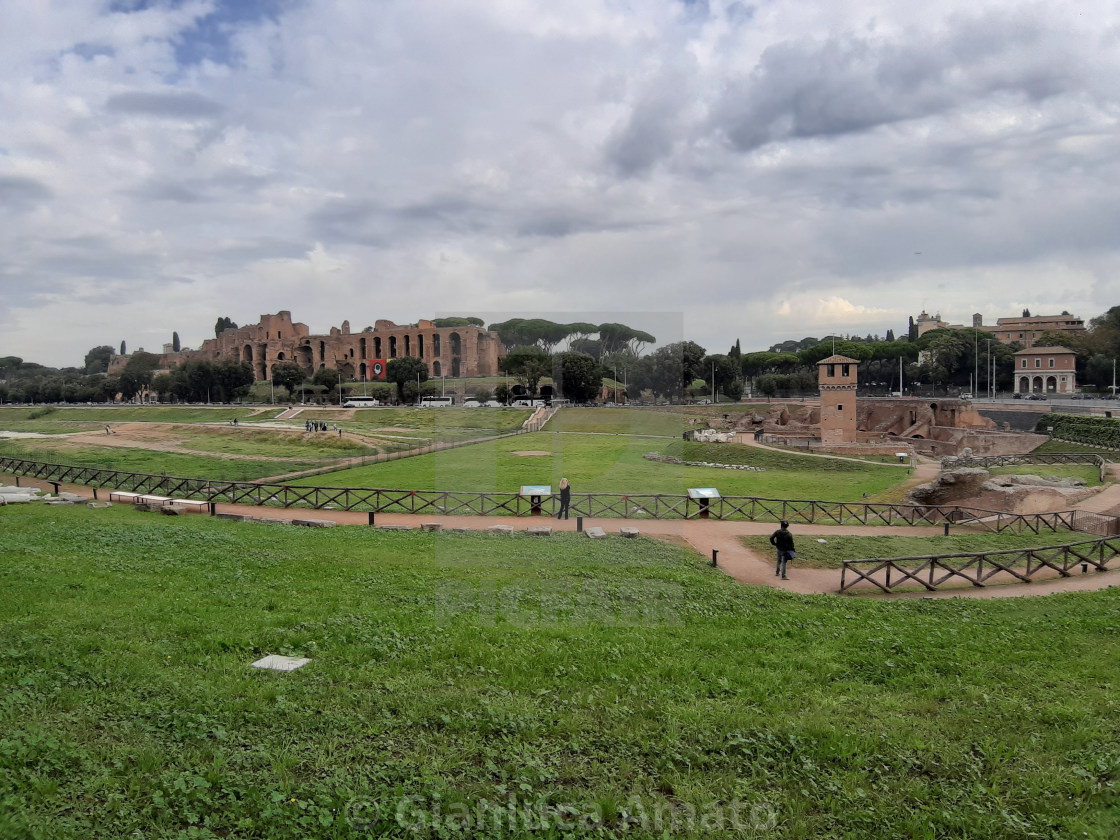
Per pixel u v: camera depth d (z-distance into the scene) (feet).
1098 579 71.41
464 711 28.09
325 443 201.46
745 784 24.25
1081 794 24.94
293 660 33.30
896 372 440.45
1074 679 36.01
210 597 44.16
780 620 46.85
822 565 76.33
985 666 37.55
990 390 379.76
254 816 21.30
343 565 56.34
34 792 21.12
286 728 26.53
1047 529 96.99
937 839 22.21
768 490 135.23
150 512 88.63
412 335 514.27
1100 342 379.14
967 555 67.41
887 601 57.77
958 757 26.96
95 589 44.52
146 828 20.29
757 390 419.95
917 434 298.76
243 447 197.98
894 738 28.25
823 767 25.91
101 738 25.02
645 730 27.35
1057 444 219.20
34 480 127.85
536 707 28.84
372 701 28.89
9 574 47.37
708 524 94.73
